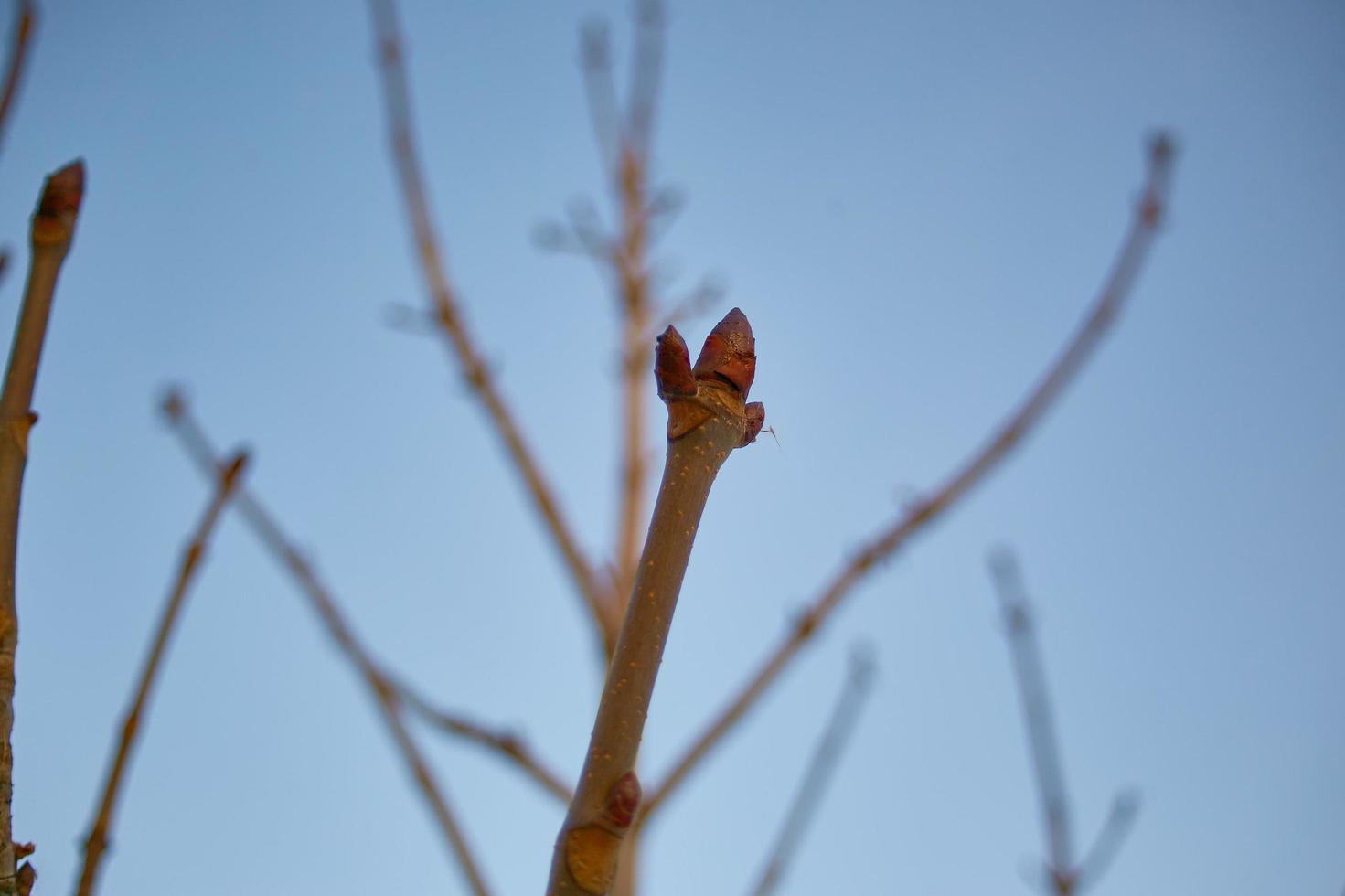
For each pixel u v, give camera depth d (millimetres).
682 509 796
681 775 1098
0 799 823
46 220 883
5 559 844
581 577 1323
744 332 822
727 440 809
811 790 1092
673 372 803
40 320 872
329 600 1128
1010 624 1059
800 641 1098
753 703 1096
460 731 1160
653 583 788
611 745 772
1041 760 1027
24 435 858
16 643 839
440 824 1078
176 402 983
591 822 764
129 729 832
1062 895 1004
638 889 1079
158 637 841
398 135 1438
